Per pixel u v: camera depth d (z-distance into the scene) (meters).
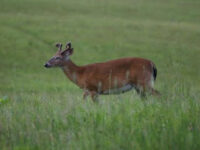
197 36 158.38
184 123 24.67
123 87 44.66
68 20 173.62
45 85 96.00
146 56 134.88
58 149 21.84
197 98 30.80
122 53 138.12
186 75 110.50
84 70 46.41
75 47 141.50
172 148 21.34
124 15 192.50
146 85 43.75
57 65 48.09
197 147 21.53
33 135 23.72
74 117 26.94
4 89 91.19
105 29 164.00
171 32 163.00
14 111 29.33
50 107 30.97
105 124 25.30
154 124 24.56
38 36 148.62
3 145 22.69
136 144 21.27
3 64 121.88
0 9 182.88
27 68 120.00
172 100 29.31
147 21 181.62
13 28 154.50
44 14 181.38
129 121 24.78
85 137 22.58
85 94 46.09
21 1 198.88
